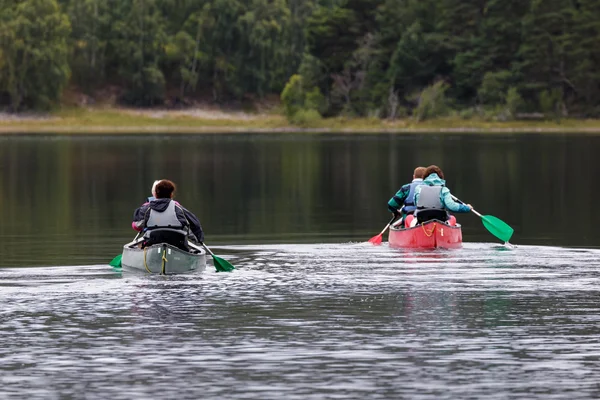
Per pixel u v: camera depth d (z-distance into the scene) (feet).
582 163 448.65
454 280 138.51
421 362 95.04
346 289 131.64
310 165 455.63
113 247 184.03
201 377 90.74
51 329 108.78
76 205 273.95
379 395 85.20
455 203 173.88
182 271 146.41
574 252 168.76
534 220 229.45
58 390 86.99
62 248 182.39
